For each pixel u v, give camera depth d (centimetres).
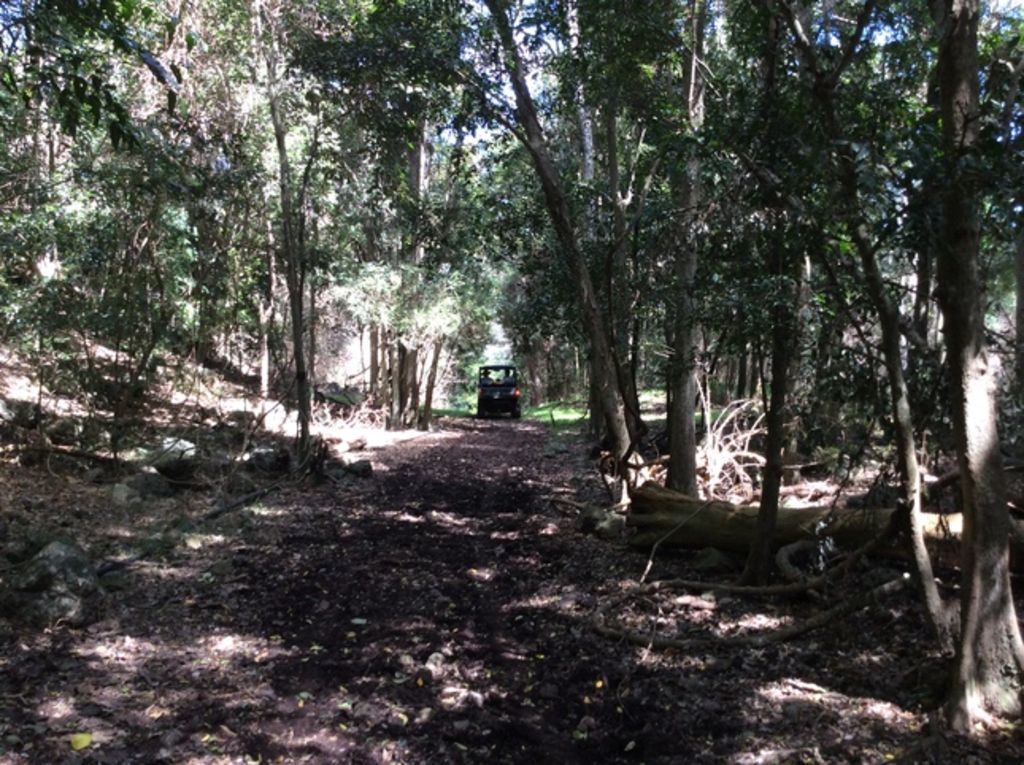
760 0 440
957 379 368
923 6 479
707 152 488
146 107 1043
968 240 351
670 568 686
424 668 476
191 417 1377
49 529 741
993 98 428
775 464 580
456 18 801
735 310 505
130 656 481
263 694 437
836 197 378
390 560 735
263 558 727
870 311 445
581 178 1238
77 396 1161
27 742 368
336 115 1115
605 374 859
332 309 1939
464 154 1000
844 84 432
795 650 492
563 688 454
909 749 353
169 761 359
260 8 1106
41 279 1022
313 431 1692
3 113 867
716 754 373
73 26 380
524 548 793
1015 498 551
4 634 490
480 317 1917
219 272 1194
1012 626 370
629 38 724
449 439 1923
